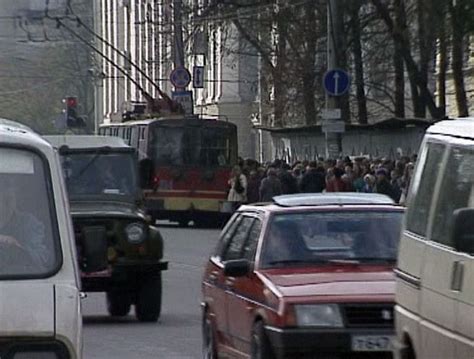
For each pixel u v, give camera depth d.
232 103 119.38
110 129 85.12
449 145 16.48
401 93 74.44
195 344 27.59
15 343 13.38
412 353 17.30
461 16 61.16
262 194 57.94
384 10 66.25
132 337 28.89
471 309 14.46
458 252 15.08
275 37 77.81
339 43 61.44
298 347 19.67
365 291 20.03
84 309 35.50
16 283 13.84
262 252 21.77
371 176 52.88
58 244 14.25
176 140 75.00
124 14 147.62
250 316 21.06
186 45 87.12
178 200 74.75
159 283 31.83
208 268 24.67
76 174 34.12
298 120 84.88
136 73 131.88
